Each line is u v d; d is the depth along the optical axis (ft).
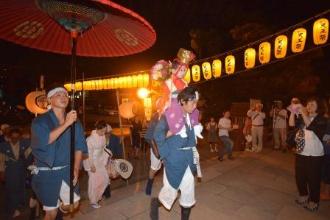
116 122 92.89
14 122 84.79
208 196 17.17
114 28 9.41
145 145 35.78
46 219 9.71
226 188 18.69
